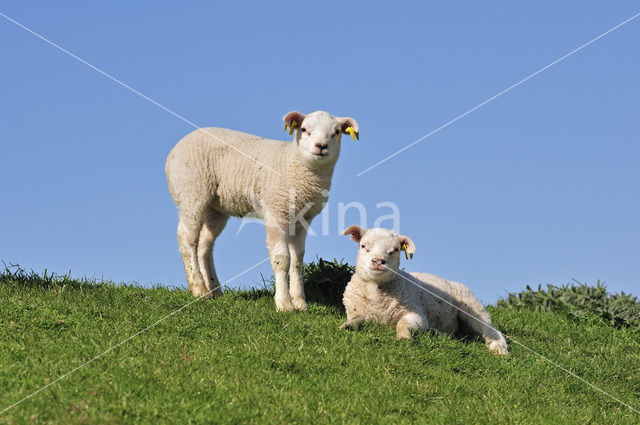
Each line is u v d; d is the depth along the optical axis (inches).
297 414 201.8
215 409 197.0
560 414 237.3
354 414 209.3
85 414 184.2
